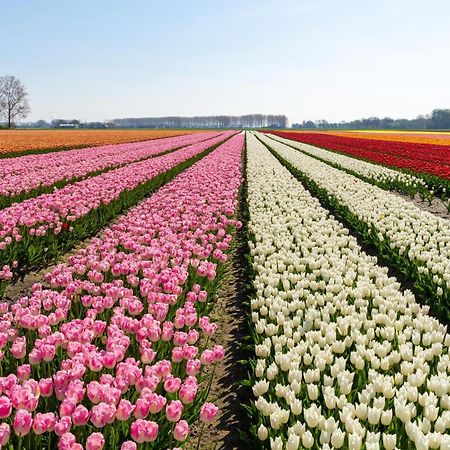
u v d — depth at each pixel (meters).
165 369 3.79
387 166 25.70
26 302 5.39
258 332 5.52
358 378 4.52
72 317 5.41
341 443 3.28
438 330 5.38
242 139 61.44
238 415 4.89
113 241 8.39
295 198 14.92
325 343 5.05
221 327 7.00
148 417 3.68
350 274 7.15
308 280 7.44
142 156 29.22
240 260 10.20
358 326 5.52
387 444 3.29
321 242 9.59
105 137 62.16
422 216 11.62
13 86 131.25
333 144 46.75
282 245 9.70
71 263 7.13
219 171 21.33
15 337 4.43
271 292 6.68
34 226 10.15
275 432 3.73
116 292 5.45
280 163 28.05
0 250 8.42
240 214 14.45
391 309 5.97
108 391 3.23
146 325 4.53
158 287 5.98
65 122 183.12
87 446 2.83
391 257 9.37
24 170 20.56
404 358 4.63
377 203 13.92
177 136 69.88
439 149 37.09
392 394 3.96
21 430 2.90
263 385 4.12
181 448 3.48
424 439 3.22
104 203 12.88
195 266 7.28
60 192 13.96
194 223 10.28
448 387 4.11
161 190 16.56
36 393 3.30
